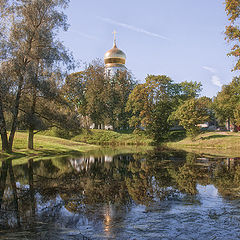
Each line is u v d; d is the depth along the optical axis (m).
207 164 16.62
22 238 4.60
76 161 18.58
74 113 28.33
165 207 6.51
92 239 4.55
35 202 7.07
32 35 22.72
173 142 48.00
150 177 11.53
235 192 8.29
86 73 57.84
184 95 62.41
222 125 69.81
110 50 74.00
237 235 4.71
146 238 4.58
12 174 12.21
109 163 17.45
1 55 20.59
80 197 7.66
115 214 5.94
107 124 60.41
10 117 23.75
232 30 23.09
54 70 23.52
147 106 51.78
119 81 61.03
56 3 23.58
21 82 21.67
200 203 6.91
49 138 38.59
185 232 4.85
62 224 5.29
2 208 6.47
